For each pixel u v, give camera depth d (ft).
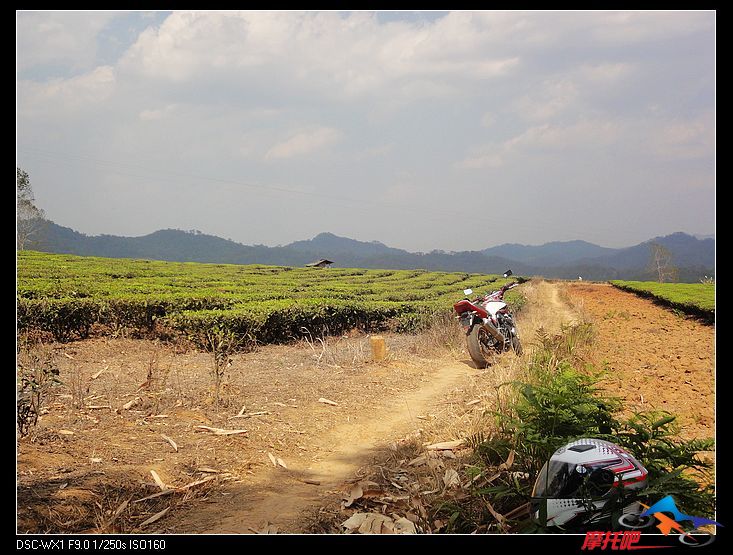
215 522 14.55
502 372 29.81
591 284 165.78
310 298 57.36
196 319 38.99
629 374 35.29
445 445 20.68
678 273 265.75
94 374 29.94
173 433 21.08
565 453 12.07
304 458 20.39
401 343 47.98
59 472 16.58
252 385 29.32
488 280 137.90
